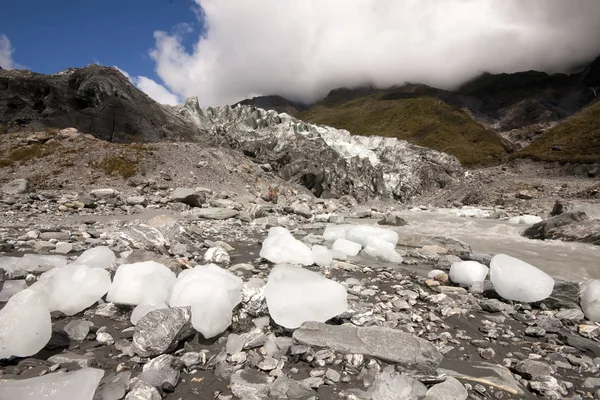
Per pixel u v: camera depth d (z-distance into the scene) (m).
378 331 4.25
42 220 12.31
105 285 5.30
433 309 5.73
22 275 6.10
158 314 4.08
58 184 19.05
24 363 3.49
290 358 3.90
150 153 24.05
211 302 4.42
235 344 4.06
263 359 3.82
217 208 16.67
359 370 3.70
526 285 6.26
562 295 6.23
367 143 51.66
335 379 3.50
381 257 9.43
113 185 20.22
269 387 3.29
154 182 21.08
